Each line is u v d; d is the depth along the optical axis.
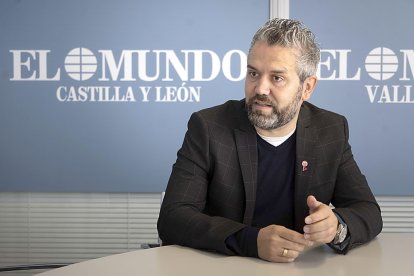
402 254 1.52
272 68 1.63
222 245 1.47
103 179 3.48
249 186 1.76
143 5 3.43
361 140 3.50
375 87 3.47
